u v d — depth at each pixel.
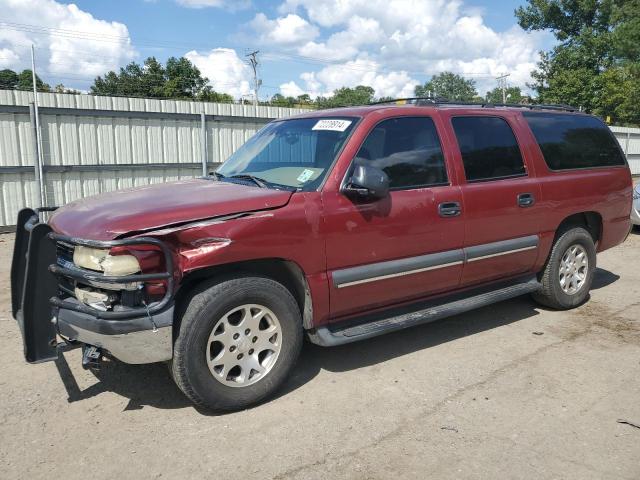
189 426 3.49
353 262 3.98
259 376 3.70
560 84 44.09
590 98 42.91
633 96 39.31
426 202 4.30
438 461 3.11
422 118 4.51
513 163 5.04
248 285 3.54
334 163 3.97
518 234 5.03
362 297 4.09
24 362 4.44
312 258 3.77
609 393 3.93
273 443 3.29
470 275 4.73
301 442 3.30
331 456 3.17
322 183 3.88
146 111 13.31
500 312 5.73
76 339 3.38
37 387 4.02
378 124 4.23
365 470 3.04
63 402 3.79
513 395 3.89
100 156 12.48
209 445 3.27
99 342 3.26
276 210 3.62
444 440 3.32
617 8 45.00
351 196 3.93
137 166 12.97
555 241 5.52
